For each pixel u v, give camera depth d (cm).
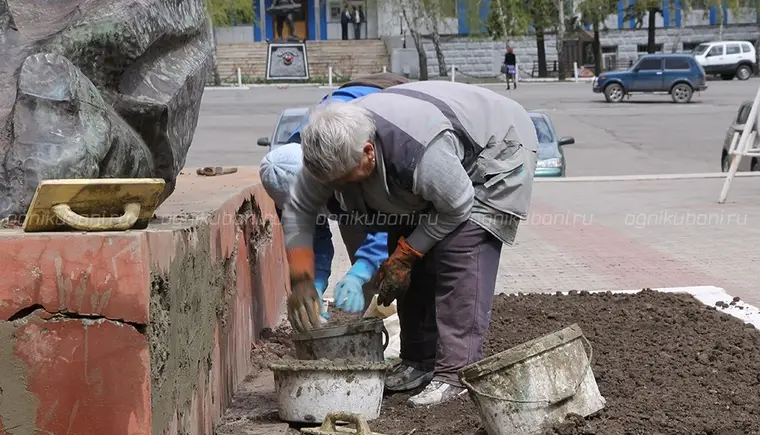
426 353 515
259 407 475
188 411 357
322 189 455
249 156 2194
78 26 391
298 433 433
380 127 420
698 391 468
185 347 350
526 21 4669
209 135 2602
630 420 416
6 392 287
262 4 5222
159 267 308
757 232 1081
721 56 4653
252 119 2984
